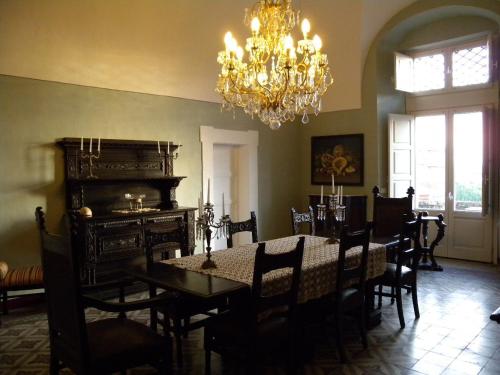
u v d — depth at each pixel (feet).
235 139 20.12
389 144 20.36
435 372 9.13
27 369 9.37
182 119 17.98
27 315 12.75
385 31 19.95
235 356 8.16
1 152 13.25
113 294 14.29
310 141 23.18
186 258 10.48
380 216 15.34
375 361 9.70
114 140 15.11
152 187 16.61
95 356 6.68
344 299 9.80
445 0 18.28
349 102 21.34
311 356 9.78
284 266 7.91
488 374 9.02
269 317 8.46
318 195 22.06
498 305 13.42
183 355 10.09
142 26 15.75
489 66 18.81
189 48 17.43
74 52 14.42
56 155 14.37
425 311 12.95
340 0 19.08
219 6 17.58
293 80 11.68
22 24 13.15
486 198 18.98
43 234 7.41
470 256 19.97
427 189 21.45
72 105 14.74
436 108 20.90
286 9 12.23
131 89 16.28
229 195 20.90
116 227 14.19
